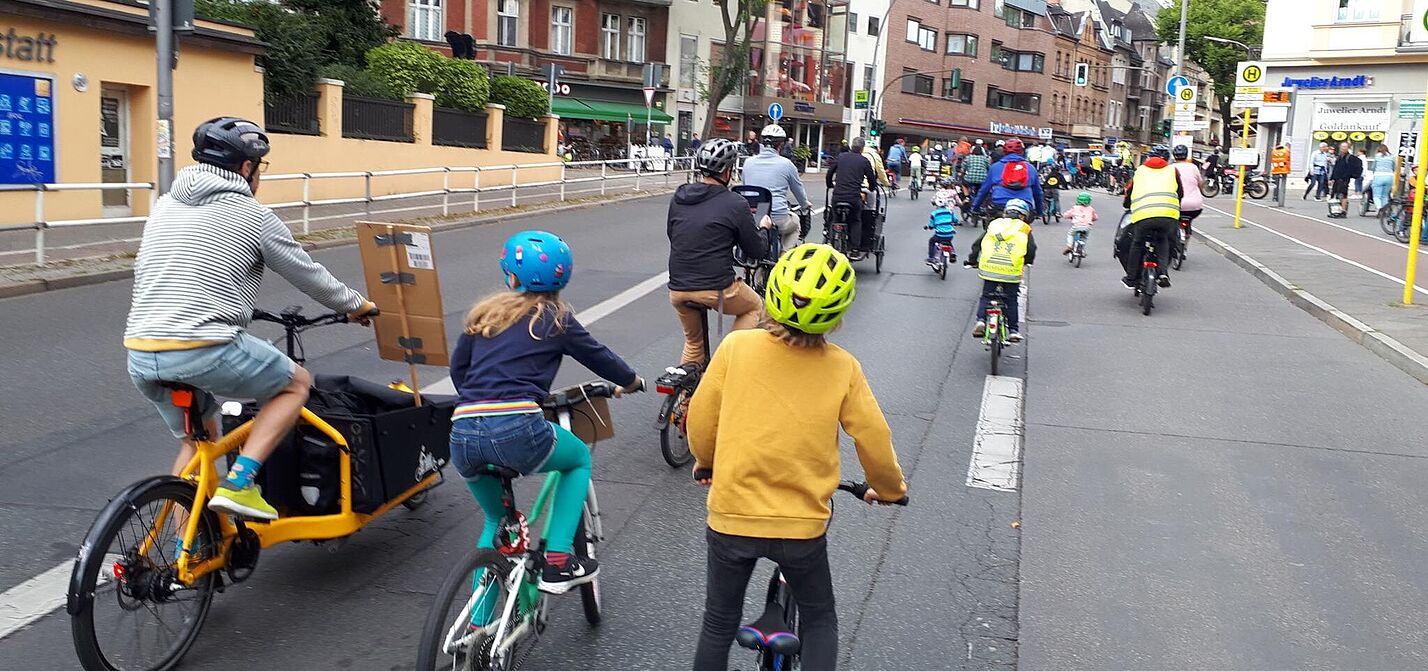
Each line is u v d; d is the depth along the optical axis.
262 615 4.42
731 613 3.27
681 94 49.94
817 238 19.56
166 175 13.02
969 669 4.17
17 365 8.25
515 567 3.65
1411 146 27.05
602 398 4.26
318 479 4.34
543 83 44.28
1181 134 29.09
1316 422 7.78
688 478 6.34
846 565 5.12
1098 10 95.75
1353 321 11.27
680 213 6.70
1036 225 25.16
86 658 3.62
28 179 16.20
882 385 8.66
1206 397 8.44
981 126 73.56
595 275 14.02
